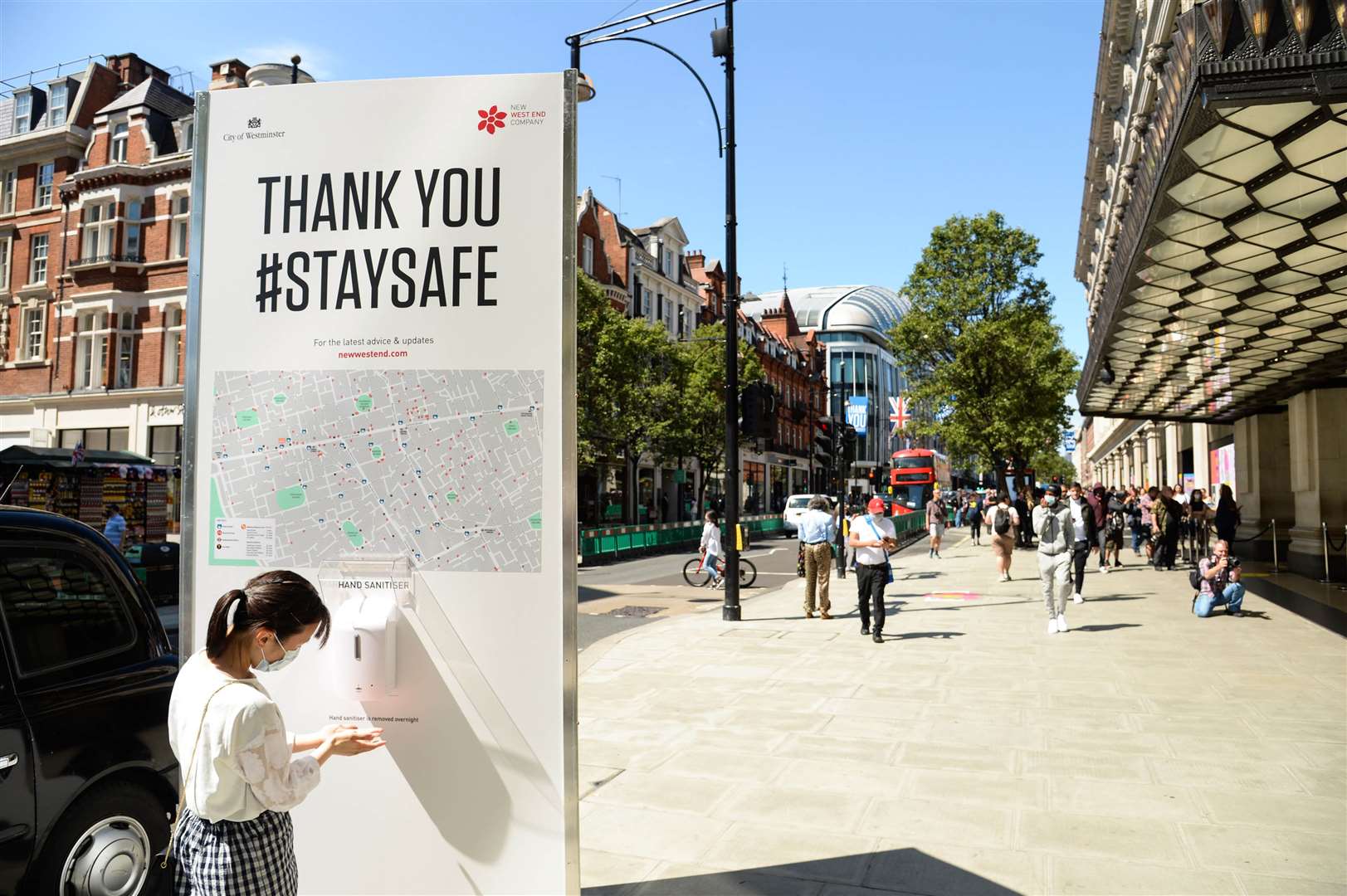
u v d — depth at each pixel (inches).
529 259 118.6
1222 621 448.1
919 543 1337.4
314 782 88.0
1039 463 1990.7
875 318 4025.6
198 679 84.8
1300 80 203.6
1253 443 804.0
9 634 119.4
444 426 119.3
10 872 111.4
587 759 220.4
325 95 123.0
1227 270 373.1
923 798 189.8
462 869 116.0
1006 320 1188.5
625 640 412.2
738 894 144.3
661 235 1936.5
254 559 121.3
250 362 122.8
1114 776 203.0
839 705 276.4
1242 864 152.9
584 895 144.6
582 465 1301.7
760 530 1611.7
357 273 121.2
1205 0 211.3
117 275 1225.4
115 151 1275.8
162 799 136.6
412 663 117.6
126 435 1213.7
